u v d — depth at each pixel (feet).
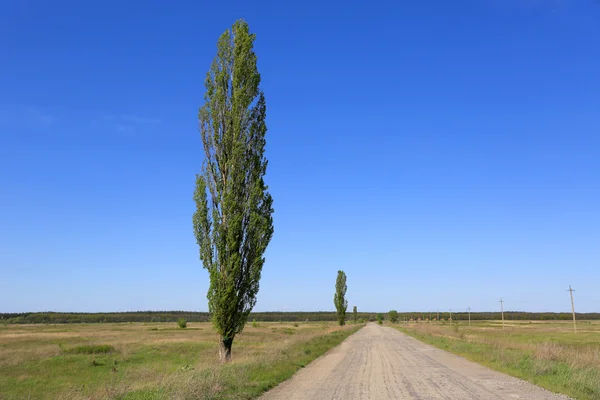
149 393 38.47
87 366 93.71
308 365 71.61
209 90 79.97
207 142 78.07
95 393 43.29
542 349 75.20
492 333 227.61
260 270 74.84
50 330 278.67
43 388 65.62
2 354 109.09
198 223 74.02
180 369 59.62
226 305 71.15
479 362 74.54
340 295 298.15
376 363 74.74
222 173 76.74
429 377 55.42
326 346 113.70
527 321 570.46
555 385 46.03
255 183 77.00
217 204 75.51
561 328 323.37
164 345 143.33
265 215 77.41
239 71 79.56
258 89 80.84
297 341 117.50
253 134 79.20
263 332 242.78
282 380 52.65
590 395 40.34
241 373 50.80
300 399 39.52
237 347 119.34
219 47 81.35
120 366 93.56
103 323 469.98
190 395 36.52
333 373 60.39
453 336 163.22
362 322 492.13
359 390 44.80
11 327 344.08
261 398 40.14
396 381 51.80
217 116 78.64
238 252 73.46
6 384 69.87
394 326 366.02
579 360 61.41
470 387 46.44
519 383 49.39
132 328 317.01
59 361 100.73
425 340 149.18
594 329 308.40
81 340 170.09
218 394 38.96
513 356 73.10
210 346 139.74
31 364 96.37
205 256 73.36
